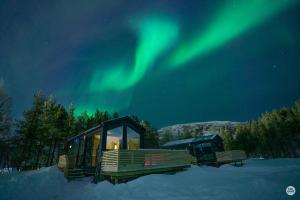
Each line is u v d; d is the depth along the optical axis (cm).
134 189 1066
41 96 3497
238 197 898
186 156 1817
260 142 6212
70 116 4138
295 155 5647
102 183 1216
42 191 1214
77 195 1079
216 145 2973
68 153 2323
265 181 1234
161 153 1554
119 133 1723
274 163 2981
